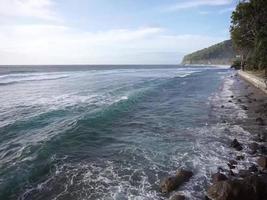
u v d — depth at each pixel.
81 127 14.37
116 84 38.25
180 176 8.29
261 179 7.29
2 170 9.24
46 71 79.06
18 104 21.75
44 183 8.51
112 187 8.16
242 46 39.62
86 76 56.41
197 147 11.33
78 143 12.22
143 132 13.93
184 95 27.27
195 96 26.36
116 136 13.30
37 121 15.93
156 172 9.13
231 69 93.00
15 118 16.75
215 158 10.04
